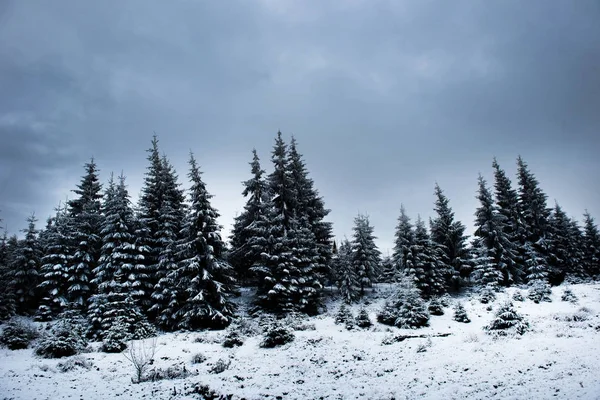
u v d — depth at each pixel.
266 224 31.81
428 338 18.92
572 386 9.20
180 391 11.58
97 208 35.16
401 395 10.00
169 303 25.81
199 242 27.23
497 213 40.47
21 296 31.05
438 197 45.97
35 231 33.38
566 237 45.69
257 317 27.88
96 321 23.39
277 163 35.47
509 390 9.52
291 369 14.16
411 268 38.19
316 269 34.62
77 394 11.60
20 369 15.43
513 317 19.75
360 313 25.95
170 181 33.28
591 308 22.94
